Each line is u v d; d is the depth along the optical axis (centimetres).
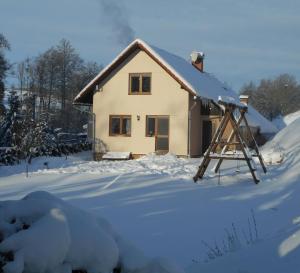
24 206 349
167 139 2800
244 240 862
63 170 2092
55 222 329
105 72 2880
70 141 3375
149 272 376
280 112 8625
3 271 308
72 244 341
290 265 541
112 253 354
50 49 6781
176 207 1236
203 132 2994
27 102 3219
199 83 2994
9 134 2547
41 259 317
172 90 2792
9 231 337
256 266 562
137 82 2867
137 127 2853
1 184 1688
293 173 1720
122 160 2752
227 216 1117
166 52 3216
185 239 904
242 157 1661
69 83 6769
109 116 2903
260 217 1093
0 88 4069
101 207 1234
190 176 1816
